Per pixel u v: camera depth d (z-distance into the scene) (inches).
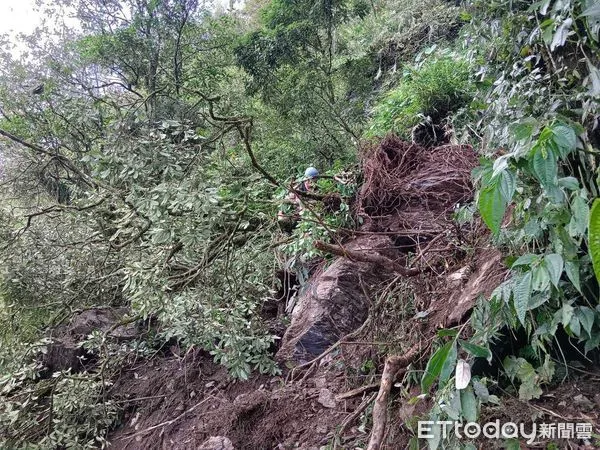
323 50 225.6
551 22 64.2
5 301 137.0
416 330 86.1
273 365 109.7
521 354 71.4
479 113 118.4
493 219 46.4
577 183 52.9
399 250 122.8
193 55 239.5
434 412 61.2
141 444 111.2
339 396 94.3
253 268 121.0
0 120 183.8
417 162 147.6
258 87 222.2
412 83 199.2
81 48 217.2
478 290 79.8
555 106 66.4
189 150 107.3
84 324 141.9
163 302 107.7
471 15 91.4
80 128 142.9
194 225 101.7
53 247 136.6
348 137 205.2
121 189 113.7
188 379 124.4
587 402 63.2
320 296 113.0
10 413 109.0
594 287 62.6
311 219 114.3
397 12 288.5
